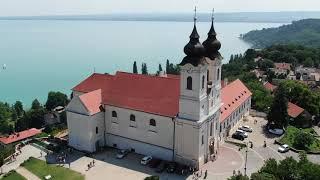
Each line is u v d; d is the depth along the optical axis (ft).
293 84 512.22
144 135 332.39
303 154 279.69
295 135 378.73
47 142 371.76
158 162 319.88
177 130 311.27
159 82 333.42
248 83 588.09
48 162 326.65
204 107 305.32
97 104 345.51
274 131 393.29
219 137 354.74
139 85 341.82
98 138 349.20
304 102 469.16
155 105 323.16
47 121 561.02
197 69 286.25
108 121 350.02
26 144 370.32
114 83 357.61
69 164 321.73
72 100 343.05
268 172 257.14
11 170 311.06
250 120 436.76
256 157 335.88
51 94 641.40
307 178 250.37
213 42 313.94
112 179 295.89
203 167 313.94
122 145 348.59
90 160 329.31
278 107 400.88
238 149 352.08
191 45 286.46
